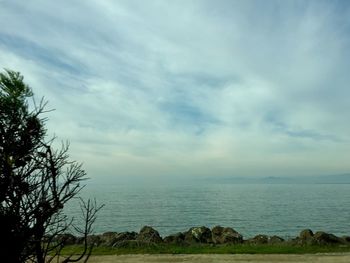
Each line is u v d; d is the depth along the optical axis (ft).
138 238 68.64
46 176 15.79
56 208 15.49
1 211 14.78
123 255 53.67
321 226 263.29
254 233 224.74
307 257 50.60
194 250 57.36
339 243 63.46
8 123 16.57
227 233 74.59
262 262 47.47
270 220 314.55
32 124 16.92
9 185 15.01
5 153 15.70
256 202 618.44
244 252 55.11
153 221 303.89
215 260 49.29
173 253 55.21
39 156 16.22
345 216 345.72
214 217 346.54
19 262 14.79
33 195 15.37
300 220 311.88
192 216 357.82
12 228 14.62
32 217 15.11
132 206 503.20
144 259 50.75
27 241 14.92
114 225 267.80
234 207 495.00
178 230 242.78
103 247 59.62
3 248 14.35
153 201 645.92
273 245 63.21
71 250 55.67
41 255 15.26
